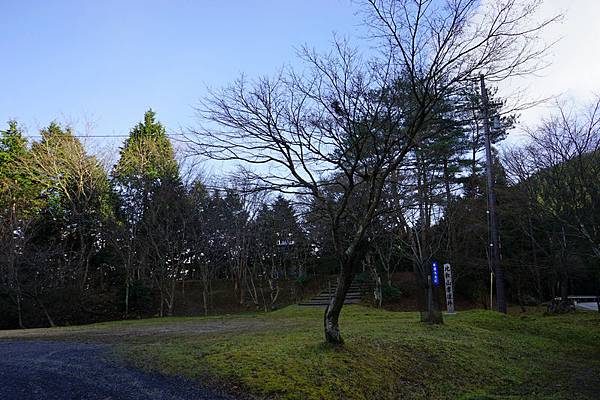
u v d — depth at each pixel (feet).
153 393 19.58
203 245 81.30
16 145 91.15
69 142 85.66
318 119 27.96
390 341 31.53
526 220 61.67
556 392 26.55
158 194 79.05
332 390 21.21
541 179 43.09
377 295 80.02
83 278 80.69
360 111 27.81
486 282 87.51
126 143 98.22
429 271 44.37
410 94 27.43
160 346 29.76
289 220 56.13
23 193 82.48
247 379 20.83
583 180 37.22
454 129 38.22
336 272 104.27
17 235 75.00
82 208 83.61
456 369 29.30
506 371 30.91
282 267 106.83
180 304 92.99
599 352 39.68
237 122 27.58
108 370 23.79
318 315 58.70
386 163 29.60
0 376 23.12
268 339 31.12
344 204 27.22
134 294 83.15
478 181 67.72
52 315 75.72
